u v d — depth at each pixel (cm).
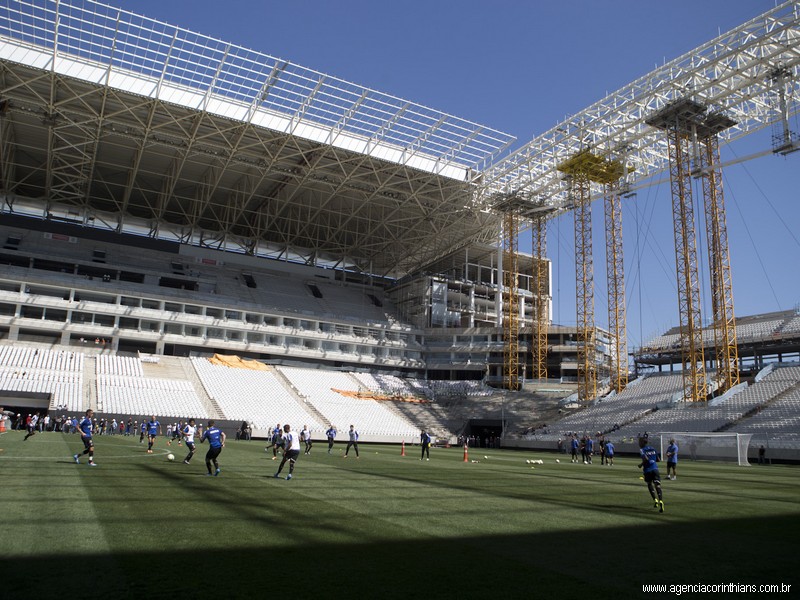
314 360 9181
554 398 8406
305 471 2377
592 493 1942
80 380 6281
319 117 6669
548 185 8112
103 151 7612
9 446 2855
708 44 5700
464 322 11250
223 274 9456
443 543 1022
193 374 7281
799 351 7969
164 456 2775
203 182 8400
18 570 758
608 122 6831
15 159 7906
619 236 8950
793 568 908
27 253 7712
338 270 10881
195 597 684
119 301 7775
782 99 5697
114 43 5569
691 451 4959
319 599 693
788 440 4953
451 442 7394
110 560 822
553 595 740
